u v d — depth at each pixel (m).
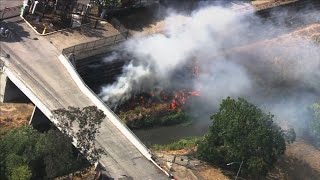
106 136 79.31
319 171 87.62
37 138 75.88
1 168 71.94
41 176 74.12
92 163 73.25
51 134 71.44
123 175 74.56
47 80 86.62
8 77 87.38
